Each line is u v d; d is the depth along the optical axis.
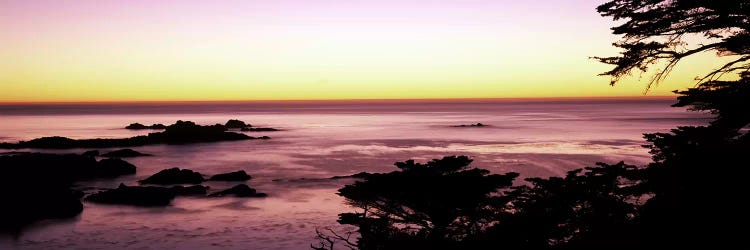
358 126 128.38
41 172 43.09
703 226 7.57
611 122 132.62
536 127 115.50
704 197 7.65
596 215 8.77
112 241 26.20
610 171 8.72
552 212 9.23
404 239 11.65
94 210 32.47
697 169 7.61
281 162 58.44
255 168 53.66
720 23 9.20
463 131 105.69
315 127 125.00
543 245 9.56
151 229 28.30
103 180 46.00
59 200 31.23
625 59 10.01
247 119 179.50
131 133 109.50
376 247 12.20
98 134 106.44
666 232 7.91
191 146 78.06
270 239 26.19
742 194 7.43
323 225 28.72
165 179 43.56
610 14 10.06
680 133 8.12
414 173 11.85
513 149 69.00
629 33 9.89
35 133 108.94
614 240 8.38
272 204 34.44
